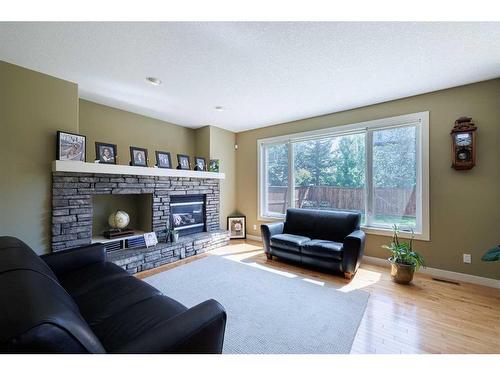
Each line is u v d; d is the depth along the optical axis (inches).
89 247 79.0
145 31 71.5
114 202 141.2
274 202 181.9
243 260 137.6
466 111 107.3
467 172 107.3
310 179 161.8
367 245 135.3
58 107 102.7
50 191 101.5
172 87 111.8
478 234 105.0
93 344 30.9
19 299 29.5
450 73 97.2
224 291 97.1
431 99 115.8
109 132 137.8
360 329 71.9
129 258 114.9
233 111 146.5
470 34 71.9
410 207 123.8
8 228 91.6
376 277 112.6
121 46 79.4
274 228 142.6
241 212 198.8
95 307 53.7
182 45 78.7
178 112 149.3
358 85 108.7
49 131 100.9
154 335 34.8
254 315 79.5
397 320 76.4
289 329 71.9
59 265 70.1
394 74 98.1
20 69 93.6
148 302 55.6
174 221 154.3
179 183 154.2
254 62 89.2
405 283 104.5
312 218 141.6
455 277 109.6
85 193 110.1
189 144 185.8
